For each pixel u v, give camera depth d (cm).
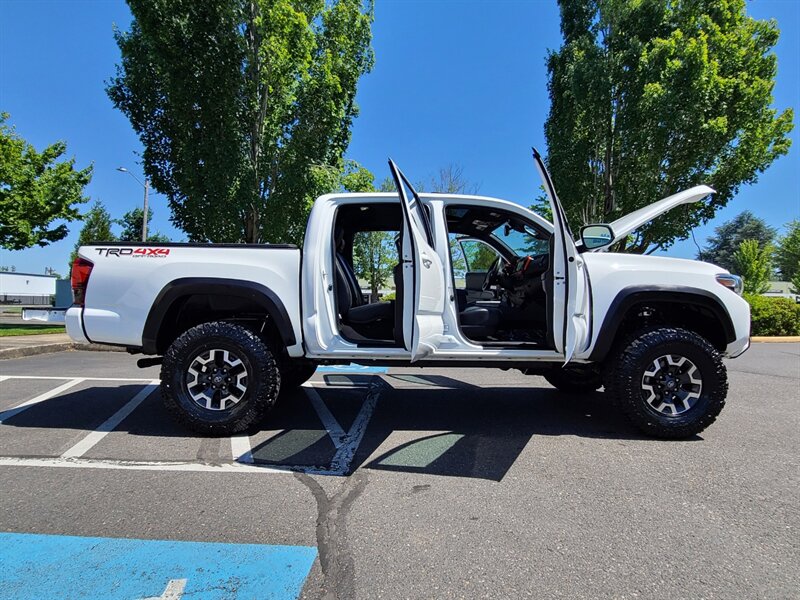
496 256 530
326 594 188
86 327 375
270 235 1101
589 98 1287
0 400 496
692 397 380
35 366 748
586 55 1307
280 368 421
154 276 373
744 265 4028
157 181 1212
